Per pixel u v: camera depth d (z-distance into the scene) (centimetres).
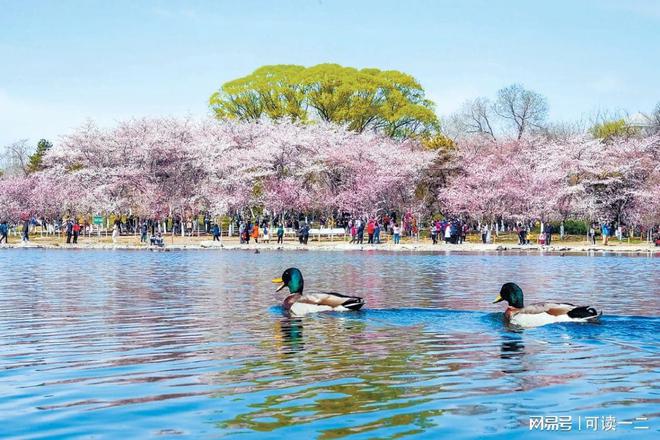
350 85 9981
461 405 828
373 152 8112
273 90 10244
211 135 8544
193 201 7812
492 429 738
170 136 8375
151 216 7656
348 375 985
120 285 2425
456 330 1374
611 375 982
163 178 8044
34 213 8112
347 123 9381
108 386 928
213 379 965
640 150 7856
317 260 4119
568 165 7650
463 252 5341
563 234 7706
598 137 9512
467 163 8506
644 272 3186
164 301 1923
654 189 7150
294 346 1212
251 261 4012
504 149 9169
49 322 1523
